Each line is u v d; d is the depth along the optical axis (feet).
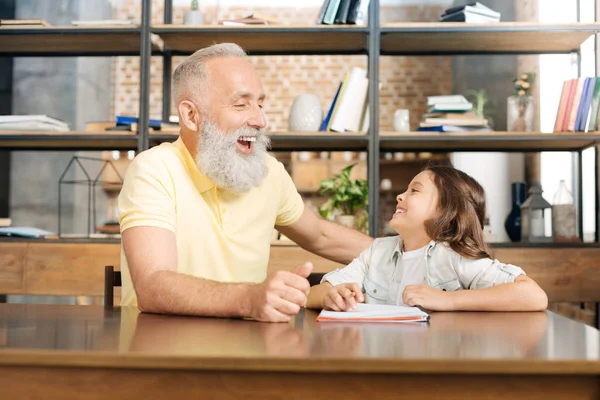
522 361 2.27
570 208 9.74
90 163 16.05
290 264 9.02
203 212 4.91
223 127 4.79
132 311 4.04
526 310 4.04
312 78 19.53
